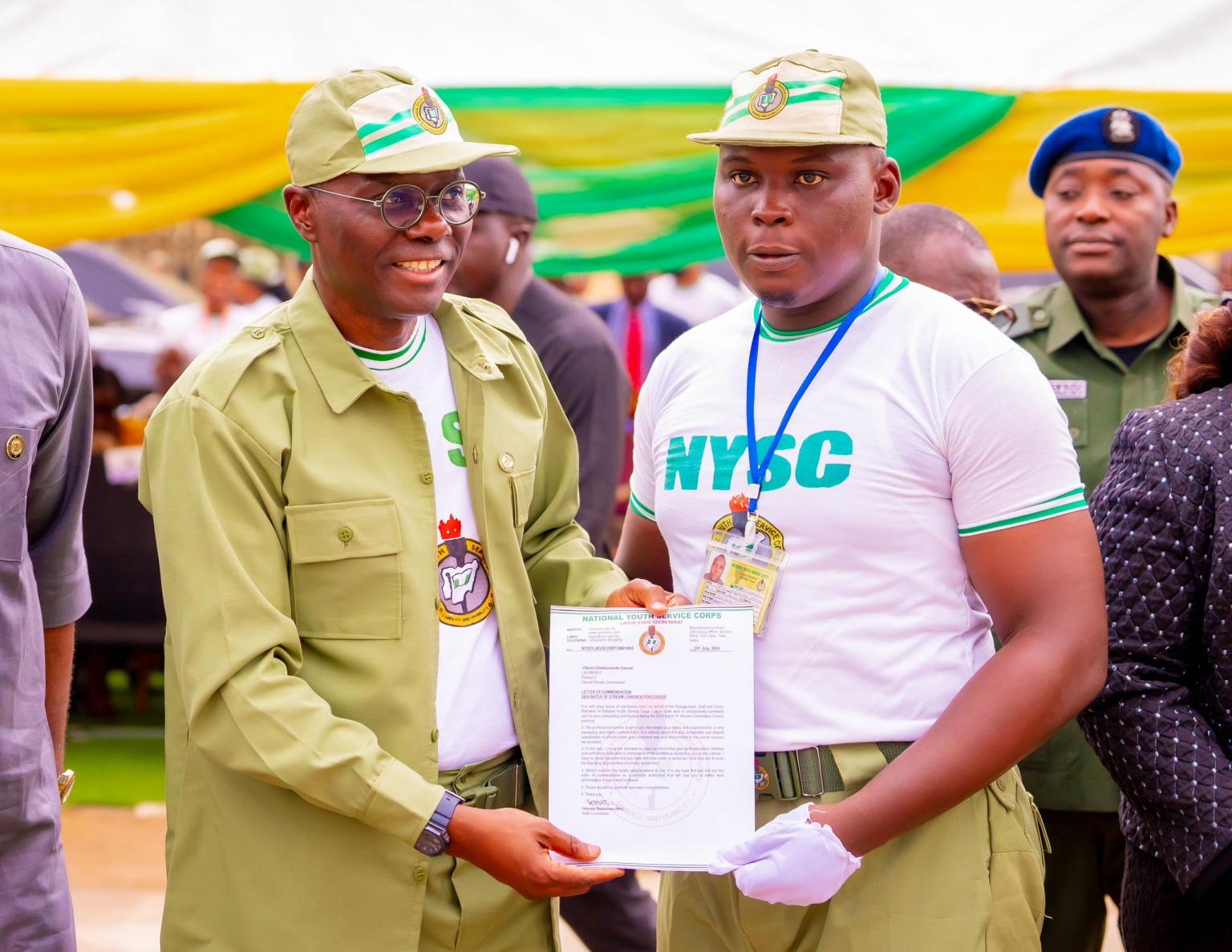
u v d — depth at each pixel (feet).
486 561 7.64
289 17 18.15
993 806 7.18
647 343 23.02
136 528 23.67
